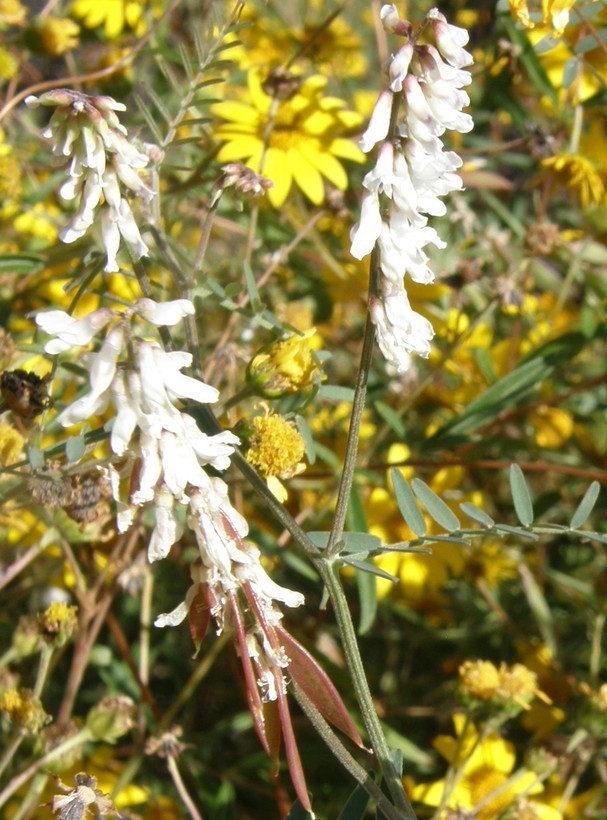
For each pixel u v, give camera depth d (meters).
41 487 0.26
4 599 0.39
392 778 0.22
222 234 0.48
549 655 0.37
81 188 0.21
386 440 0.39
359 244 0.20
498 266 0.43
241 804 0.37
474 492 0.39
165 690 0.41
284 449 0.25
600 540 0.24
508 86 0.42
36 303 0.39
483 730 0.31
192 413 0.24
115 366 0.19
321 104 0.38
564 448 0.43
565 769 0.34
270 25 0.52
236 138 0.36
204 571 0.21
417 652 0.42
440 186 0.20
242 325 0.38
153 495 0.20
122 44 0.47
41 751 0.30
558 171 0.40
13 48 0.46
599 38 0.34
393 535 0.36
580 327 0.37
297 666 0.21
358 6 0.61
